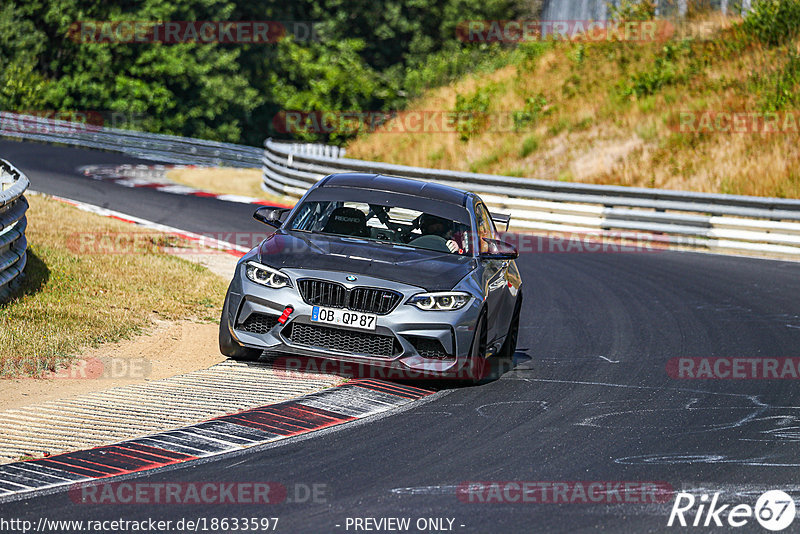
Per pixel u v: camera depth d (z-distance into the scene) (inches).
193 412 1018.1
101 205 2871.6
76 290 1544.0
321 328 1126.4
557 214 3024.1
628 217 2888.8
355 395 1117.7
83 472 821.9
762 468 917.8
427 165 4244.6
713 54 4387.3
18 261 1505.9
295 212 1307.8
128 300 1536.7
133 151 5201.8
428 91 5526.6
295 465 864.3
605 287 2078.0
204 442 920.3
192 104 7741.1
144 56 7431.1
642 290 2054.6
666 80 4256.9
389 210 1301.7
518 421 1050.1
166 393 1088.2
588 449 959.0
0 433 915.4
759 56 4222.4
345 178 1389.0
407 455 909.8
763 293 2064.5
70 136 5354.3
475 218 1336.1
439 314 1126.4
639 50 4729.3
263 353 1290.6
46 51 7377.0
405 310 1117.1
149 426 962.7
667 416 1105.4
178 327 1449.3
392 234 1268.5
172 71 7421.3
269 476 830.5
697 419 1098.1
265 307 1139.9
